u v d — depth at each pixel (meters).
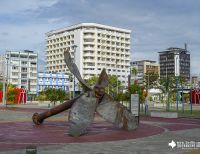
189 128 24.50
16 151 13.97
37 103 83.62
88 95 20.48
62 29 156.88
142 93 55.78
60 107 24.14
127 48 161.62
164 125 26.94
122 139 17.95
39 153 13.52
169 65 174.62
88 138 18.19
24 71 151.12
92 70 148.38
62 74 152.62
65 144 15.94
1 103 80.62
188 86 98.19
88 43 147.88
